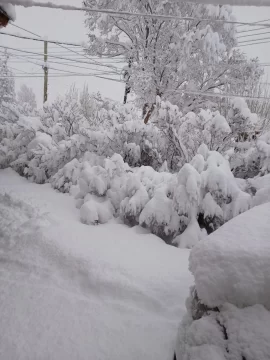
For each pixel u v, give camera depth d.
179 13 9.59
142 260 2.71
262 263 1.12
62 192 5.08
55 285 2.27
